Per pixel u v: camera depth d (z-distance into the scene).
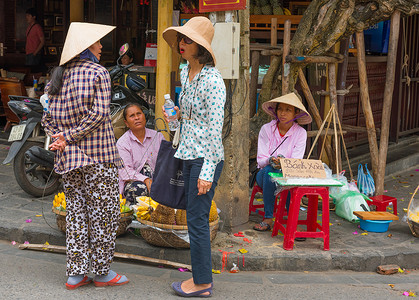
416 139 9.34
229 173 4.72
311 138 6.86
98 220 3.69
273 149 4.96
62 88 3.59
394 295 3.84
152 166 5.05
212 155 3.47
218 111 3.44
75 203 3.70
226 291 3.81
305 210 5.60
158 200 3.71
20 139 5.46
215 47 4.55
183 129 3.62
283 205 4.77
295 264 4.29
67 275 3.74
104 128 3.61
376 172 5.75
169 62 6.36
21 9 10.21
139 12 10.07
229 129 4.64
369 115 5.74
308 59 5.63
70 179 3.66
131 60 7.75
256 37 7.33
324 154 6.75
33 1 10.23
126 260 4.43
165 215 4.19
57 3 10.32
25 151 5.55
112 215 3.73
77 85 3.52
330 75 5.98
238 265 4.26
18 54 10.29
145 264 4.36
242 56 4.70
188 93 3.57
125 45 5.86
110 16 10.14
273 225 5.04
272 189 4.83
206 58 3.48
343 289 3.92
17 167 5.53
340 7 5.61
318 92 6.26
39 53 10.00
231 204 4.75
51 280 3.90
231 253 4.30
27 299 3.54
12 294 3.61
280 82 6.12
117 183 3.77
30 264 4.21
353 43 7.87
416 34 9.08
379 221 4.95
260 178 4.95
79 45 3.54
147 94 7.82
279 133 4.97
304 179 4.39
